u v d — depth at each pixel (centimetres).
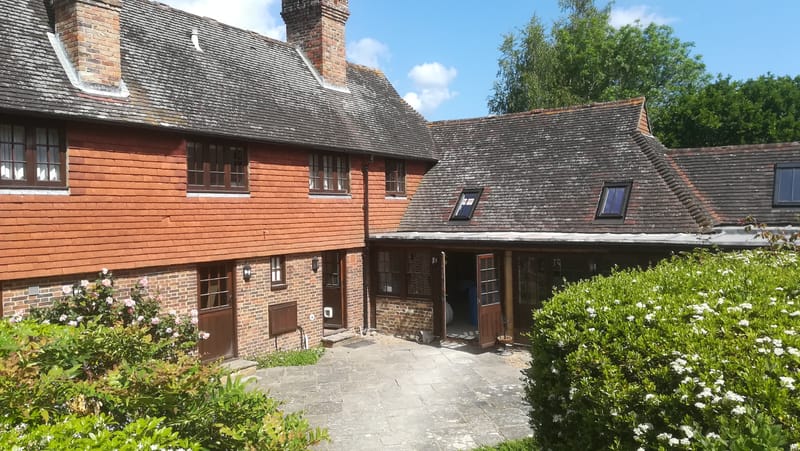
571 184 1389
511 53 3097
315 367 1131
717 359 328
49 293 837
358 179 1445
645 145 1377
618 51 3403
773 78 3266
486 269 1262
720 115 2961
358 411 866
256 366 1125
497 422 811
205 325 1086
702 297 432
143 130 952
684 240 1030
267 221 1187
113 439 291
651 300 428
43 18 932
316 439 408
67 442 282
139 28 1109
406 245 1391
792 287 452
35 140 816
